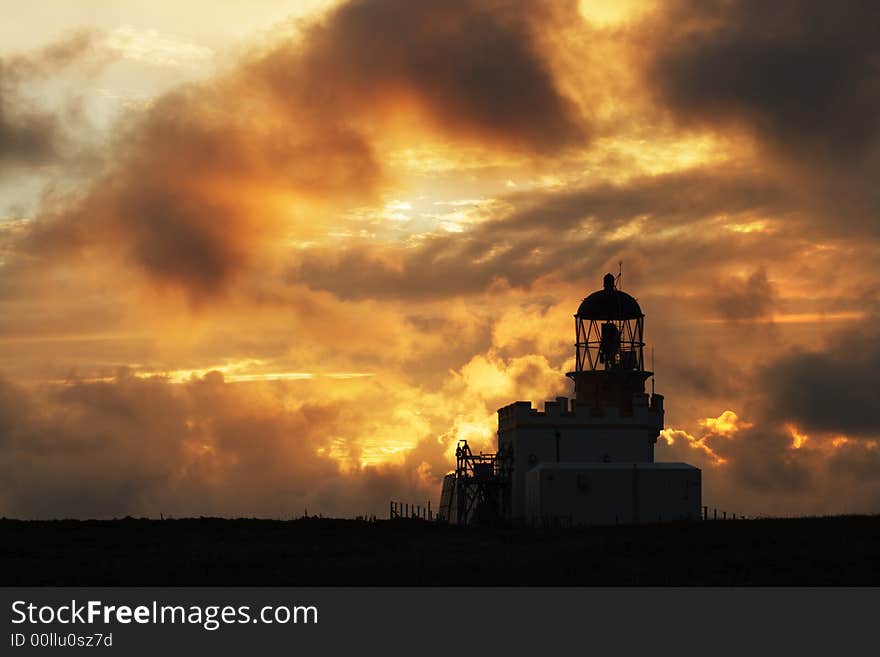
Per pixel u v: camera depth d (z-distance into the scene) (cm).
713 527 11100
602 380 16075
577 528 12138
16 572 9525
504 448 15638
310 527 12312
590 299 16612
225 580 9119
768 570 9050
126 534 11750
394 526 12431
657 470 13912
